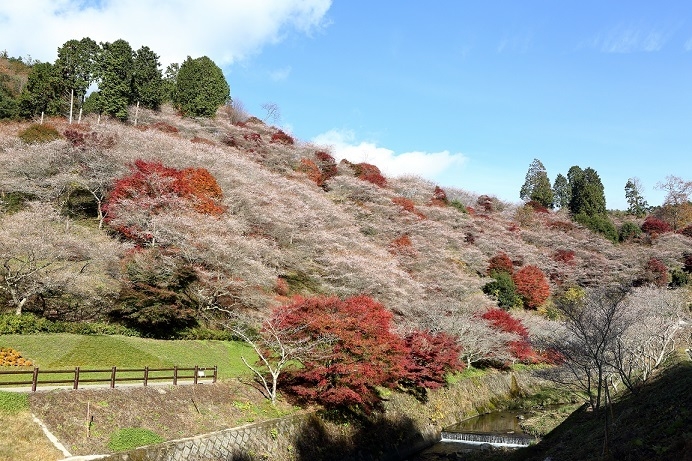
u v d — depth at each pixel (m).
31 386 17.80
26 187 34.41
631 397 23.08
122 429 17.17
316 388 24.23
